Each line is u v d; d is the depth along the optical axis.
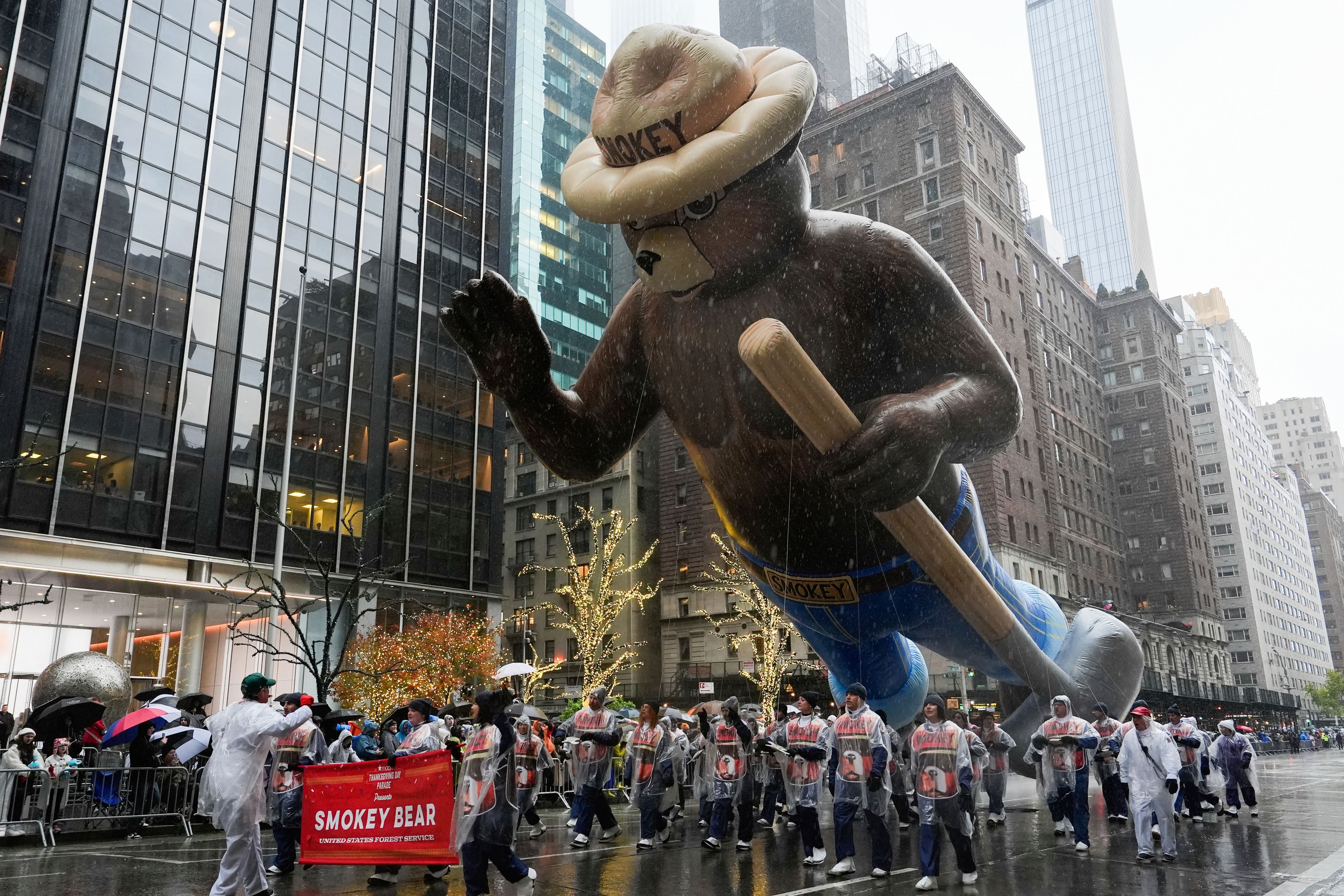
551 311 76.00
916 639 11.04
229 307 31.44
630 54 7.23
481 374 8.51
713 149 6.76
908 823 13.45
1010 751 13.52
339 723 12.30
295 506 32.06
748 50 7.64
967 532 9.95
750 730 11.34
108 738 12.91
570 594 45.38
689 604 61.41
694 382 8.38
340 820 8.63
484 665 26.94
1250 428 129.88
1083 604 64.25
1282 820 14.65
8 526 25.50
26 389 26.34
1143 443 84.50
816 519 8.70
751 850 11.03
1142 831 9.85
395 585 31.12
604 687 12.06
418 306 38.12
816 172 66.00
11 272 26.55
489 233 42.38
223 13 33.00
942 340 8.05
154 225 29.84
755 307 7.97
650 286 8.19
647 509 64.88
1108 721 12.39
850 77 88.94
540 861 10.07
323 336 34.31
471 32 43.75
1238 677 108.12
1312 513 175.00
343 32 37.34
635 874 9.08
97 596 27.31
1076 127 195.00
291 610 30.16
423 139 40.06
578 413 9.02
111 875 9.09
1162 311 89.75
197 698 14.97
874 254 8.02
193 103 31.58
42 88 27.98
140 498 28.12
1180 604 80.75
